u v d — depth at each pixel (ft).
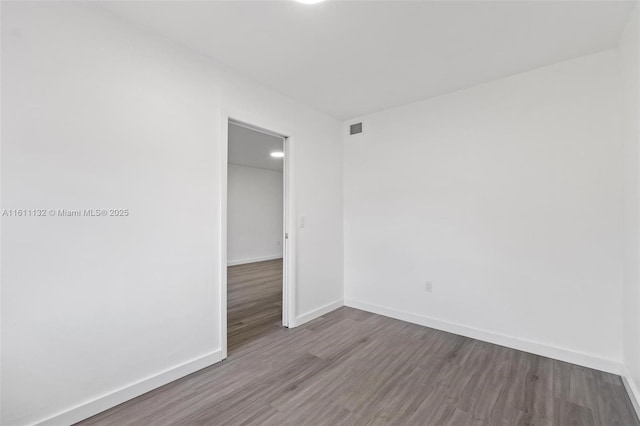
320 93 9.98
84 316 5.69
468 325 9.50
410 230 10.82
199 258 7.55
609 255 7.32
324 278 11.78
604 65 7.41
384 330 10.05
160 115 6.84
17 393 4.99
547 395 6.42
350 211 12.60
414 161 10.73
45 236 5.26
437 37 6.89
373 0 5.66
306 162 10.95
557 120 8.02
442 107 10.07
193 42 7.14
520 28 6.54
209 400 6.27
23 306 5.04
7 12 4.93
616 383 6.84
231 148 17.25
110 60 6.07
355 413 5.88
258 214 25.12
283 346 8.86
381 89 9.66
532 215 8.38
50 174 5.32
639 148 5.67
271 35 6.84
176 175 7.11
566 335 7.88
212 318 7.80
